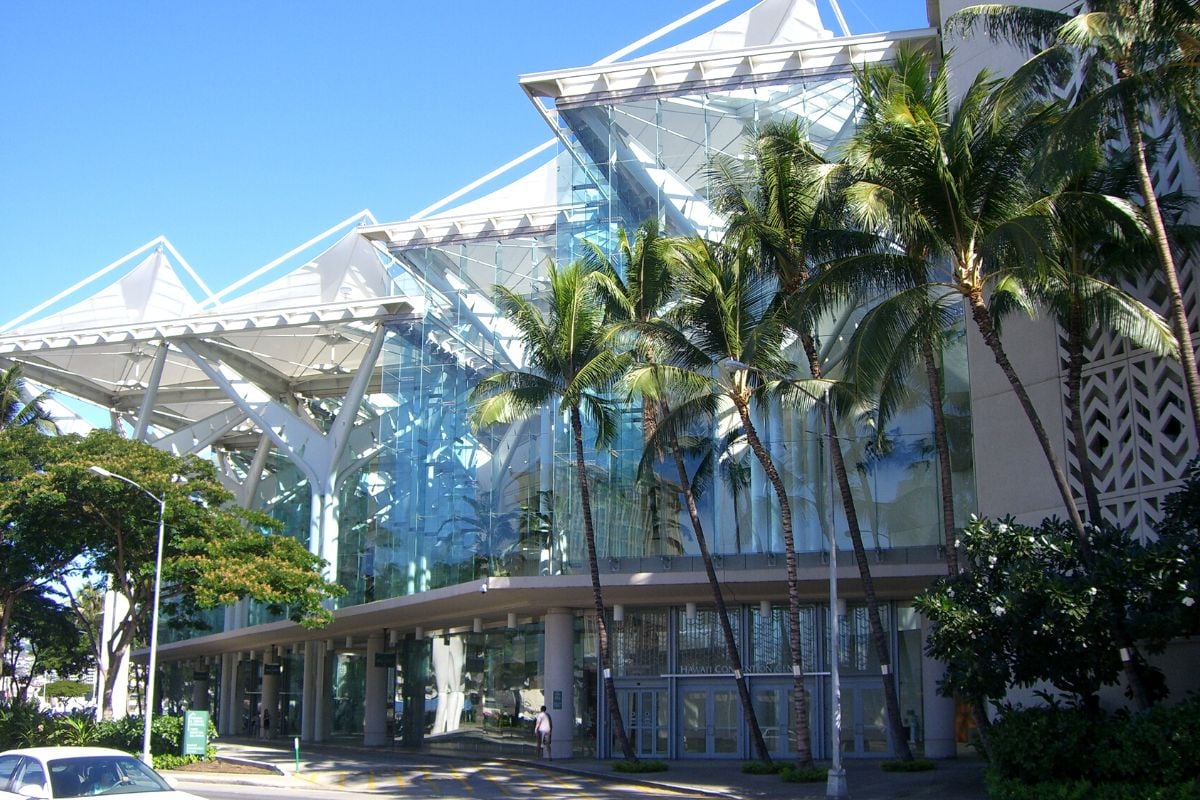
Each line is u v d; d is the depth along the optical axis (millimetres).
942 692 21109
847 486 28734
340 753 43250
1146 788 17891
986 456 27578
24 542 35938
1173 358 23344
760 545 35219
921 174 21281
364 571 51000
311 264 55125
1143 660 20719
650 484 37062
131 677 81750
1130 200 22766
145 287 55812
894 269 22781
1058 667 20328
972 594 21203
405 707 49938
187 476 38688
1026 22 22141
